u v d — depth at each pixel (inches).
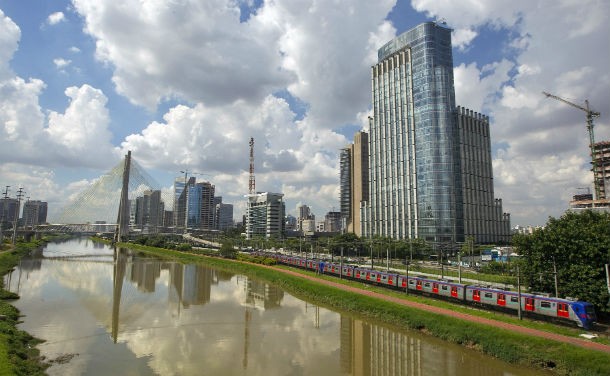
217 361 1736.0
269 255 6048.2
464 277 3671.3
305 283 3501.5
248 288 3732.8
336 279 3858.3
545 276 2233.0
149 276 4525.1
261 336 2122.3
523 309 2193.7
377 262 5428.2
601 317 2064.5
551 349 1594.5
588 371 1424.7
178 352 1847.9
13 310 2474.2
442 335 1998.0
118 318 2495.1
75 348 1881.2
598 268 2033.7
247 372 1612.9
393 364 1692.9
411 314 2263.8
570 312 1953.7
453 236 7057.1
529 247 2317.9
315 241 7834.6
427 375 1567.4
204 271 5073.8
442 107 7416.3
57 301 2962.6
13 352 1620.3
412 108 7819.9
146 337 2086.6
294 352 1862.7
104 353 1814.7
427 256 6215.6
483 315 2224.4
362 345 1953.7
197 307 2856.8
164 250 7785.4
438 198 7170.3
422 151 7470.5
